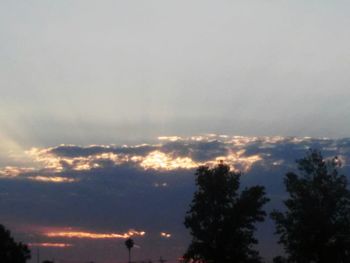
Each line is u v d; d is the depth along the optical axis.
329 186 61.47
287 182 62.31
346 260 60.72
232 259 67.06
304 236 60.31
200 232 67.44
